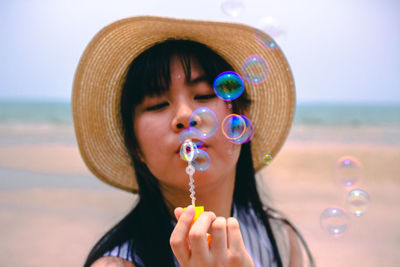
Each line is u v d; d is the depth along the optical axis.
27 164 8.15
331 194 5.64
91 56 1.31
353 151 11.01
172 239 0.84
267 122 1.50
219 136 1.08
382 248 3.66
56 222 4.42
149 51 1.18
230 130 1.12
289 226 1.52
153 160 1.09
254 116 1.48
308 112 28.31
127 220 1.17
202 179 1.05
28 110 26.17
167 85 1.12
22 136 14.27
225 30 1.28
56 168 7.67
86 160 1.37
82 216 4.60
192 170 0.93
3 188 6.02
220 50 1.34
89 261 1.10
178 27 1.24
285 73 1.46
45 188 6.01
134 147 1.18
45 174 7.07
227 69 1.22
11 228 4.25
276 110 1.49
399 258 3.42
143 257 1.09
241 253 0.85
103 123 1.37
